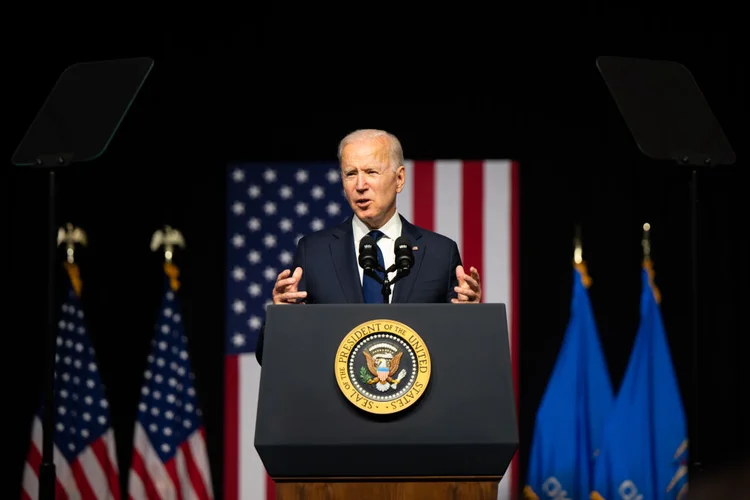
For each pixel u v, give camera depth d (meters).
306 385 5.52
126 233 14.97
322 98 14.98
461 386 5.54
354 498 5.43
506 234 14.42
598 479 13.55
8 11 14.48
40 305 14.62
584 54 14.89
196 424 13.95
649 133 9.48
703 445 14.32
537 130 14.95
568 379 13.77
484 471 5.42
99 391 13.88
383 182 7.29
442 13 14.95
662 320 14.72
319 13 14.94
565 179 14.91
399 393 5.47
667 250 14.82
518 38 14.95
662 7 14.68
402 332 5.61
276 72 14.98
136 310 14.91
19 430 14.45
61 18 14.62
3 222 14.61
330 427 5.42
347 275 7.22
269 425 5.43
